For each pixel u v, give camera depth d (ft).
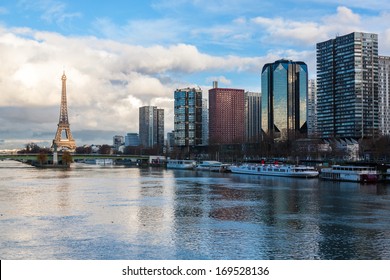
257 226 517.96
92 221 544.21
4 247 425.28
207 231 491.72
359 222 537.65
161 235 472.85
